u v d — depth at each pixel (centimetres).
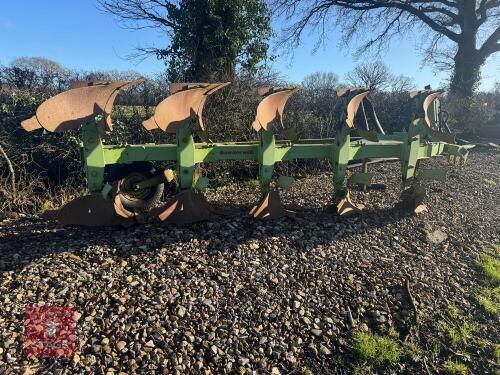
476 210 584
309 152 488
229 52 934
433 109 606
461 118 1519
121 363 263
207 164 729
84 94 362
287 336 307
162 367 264
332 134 945
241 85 810
